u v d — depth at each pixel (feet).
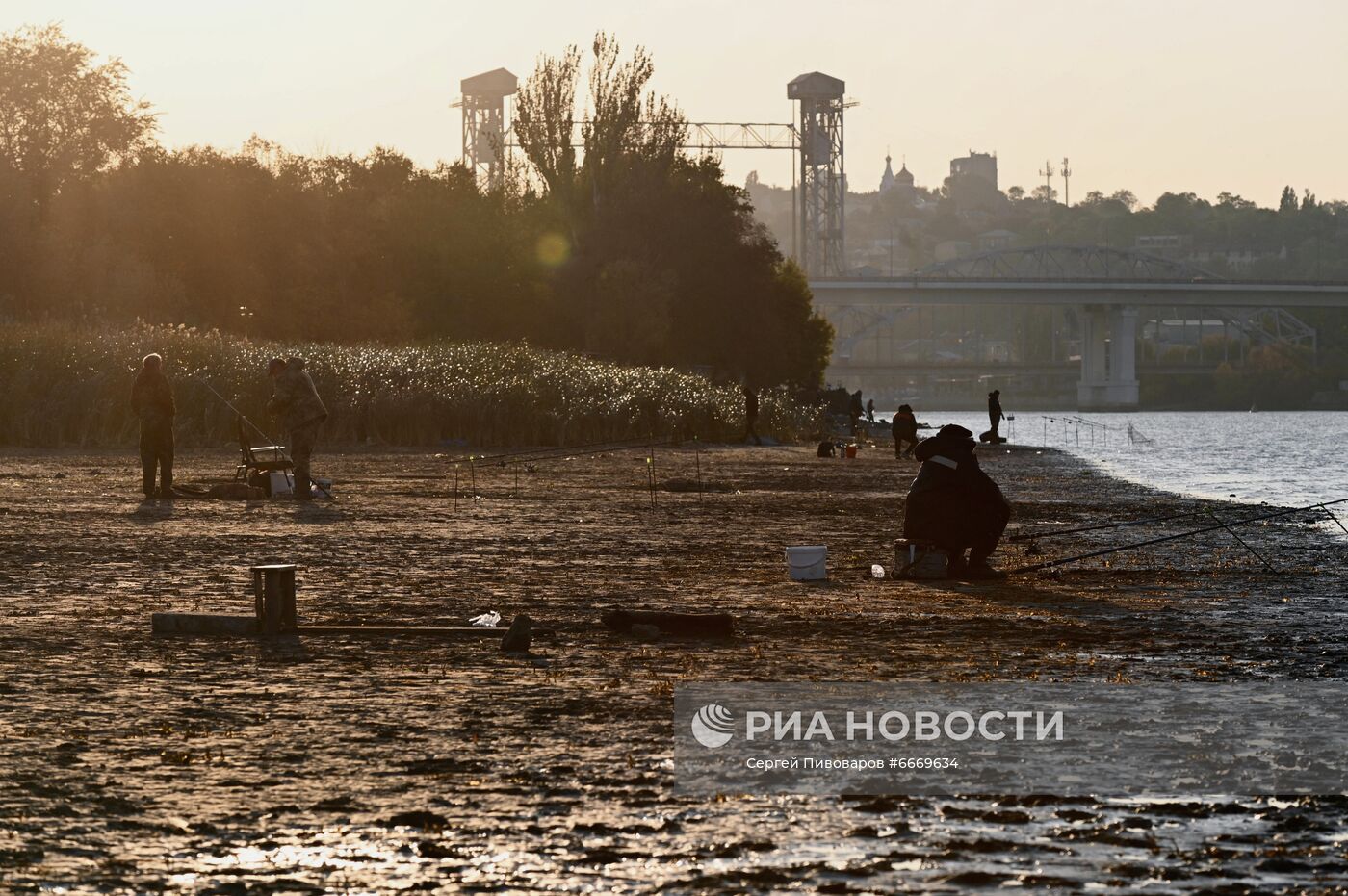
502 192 440.86
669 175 437.99
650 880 24.79
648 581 67.97
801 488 148.66
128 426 190.49
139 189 370.32
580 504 118.52
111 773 31.68
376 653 47.29
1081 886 24.35
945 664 45.47
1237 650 48.55
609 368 288.10
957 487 71.05
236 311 367.86
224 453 176.76
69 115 369.09
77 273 337.93
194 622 51.11
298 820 28.25
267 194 387.75
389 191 435.94
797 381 525.75
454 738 34.96
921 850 26.35
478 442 215.72
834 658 46.50
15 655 46.16
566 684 41.86
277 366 117.60
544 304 414.82
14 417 184.85
